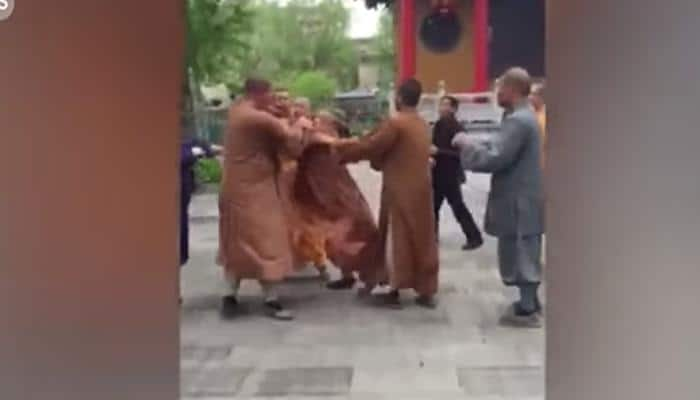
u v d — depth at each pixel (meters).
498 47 23.98
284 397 4.72
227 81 18.75
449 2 23.42
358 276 7.19
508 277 6.16
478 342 5.77
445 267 8.50
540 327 6.11
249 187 6.29
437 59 23.64
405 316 6.50
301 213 6.98
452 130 9.05
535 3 23.61
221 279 7.95
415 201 6.62
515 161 5.97
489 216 6.16
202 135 16.98
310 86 22.09
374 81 32.62
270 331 6.10
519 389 4.80
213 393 4.78
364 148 6.72
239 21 18.31
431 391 4.80
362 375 5.10
